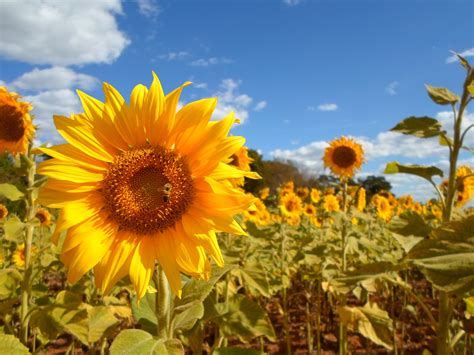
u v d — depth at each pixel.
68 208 0.37
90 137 0.38
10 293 0.56
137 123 0.39
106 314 0.48
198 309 0.39
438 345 0.48
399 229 0.48
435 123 0.52
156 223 0.38
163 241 0.37
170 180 0.38
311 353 0.97
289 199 1.62
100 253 0.37
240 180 0.55
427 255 0.38
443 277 0.35
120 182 0.39
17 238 0.55
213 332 1.02
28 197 0.57
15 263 0.96
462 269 0.35
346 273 0.48
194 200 0.38
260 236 0.94
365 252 1.04
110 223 0.39
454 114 0.52
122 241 0.38
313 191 1.88
